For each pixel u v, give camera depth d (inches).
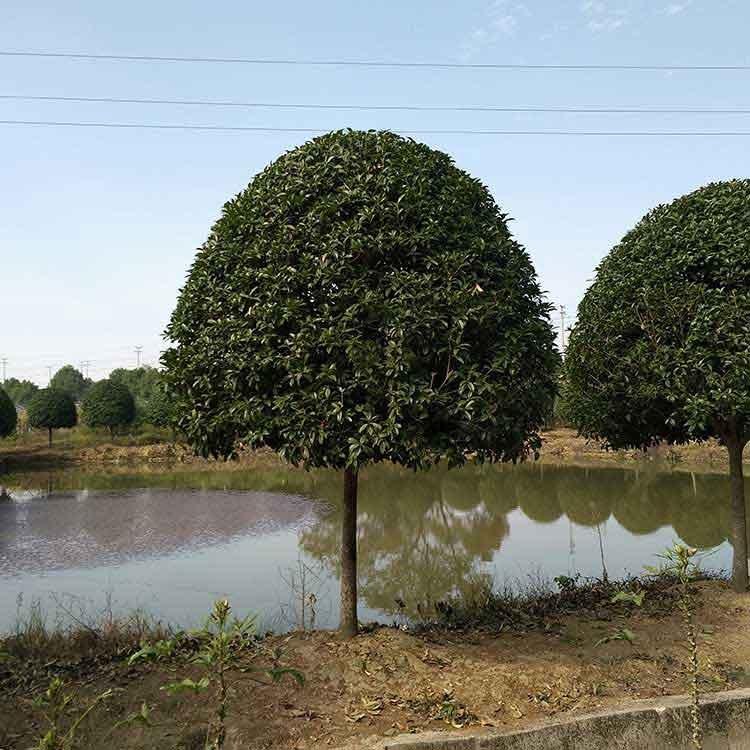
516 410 218.1
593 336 310.5
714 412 267.9
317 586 397.7
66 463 1274.6
